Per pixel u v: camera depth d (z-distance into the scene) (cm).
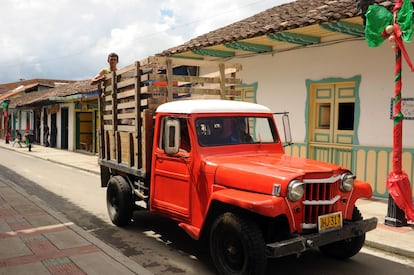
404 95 811
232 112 562
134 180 687
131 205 690
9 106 3234
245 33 985
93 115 2150
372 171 872
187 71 1396
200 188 507
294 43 990
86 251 538
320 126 998
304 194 445
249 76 1168
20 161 1841
